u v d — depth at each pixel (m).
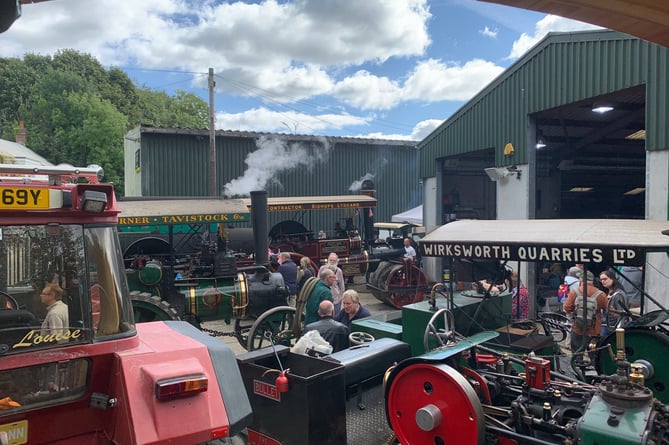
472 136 12.73
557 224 4.56
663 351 4.39
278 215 18.19
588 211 19.36
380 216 21.11
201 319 7.83
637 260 3.70
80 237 2.67
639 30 6.00
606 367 4.76
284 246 13.91
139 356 2.66
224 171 18.41
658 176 7.62
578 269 6.98
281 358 4.57
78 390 2.64
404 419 4.19
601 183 18.53
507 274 5.94
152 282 7.60
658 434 3.14
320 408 3.84
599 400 3.34
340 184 20.39
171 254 8.32
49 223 2.58
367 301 12.83
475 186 18.73
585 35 9.02
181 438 2.50
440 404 3.93
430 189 15.18
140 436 2.42
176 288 7.75
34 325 2.51
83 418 2.67
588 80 9.00
